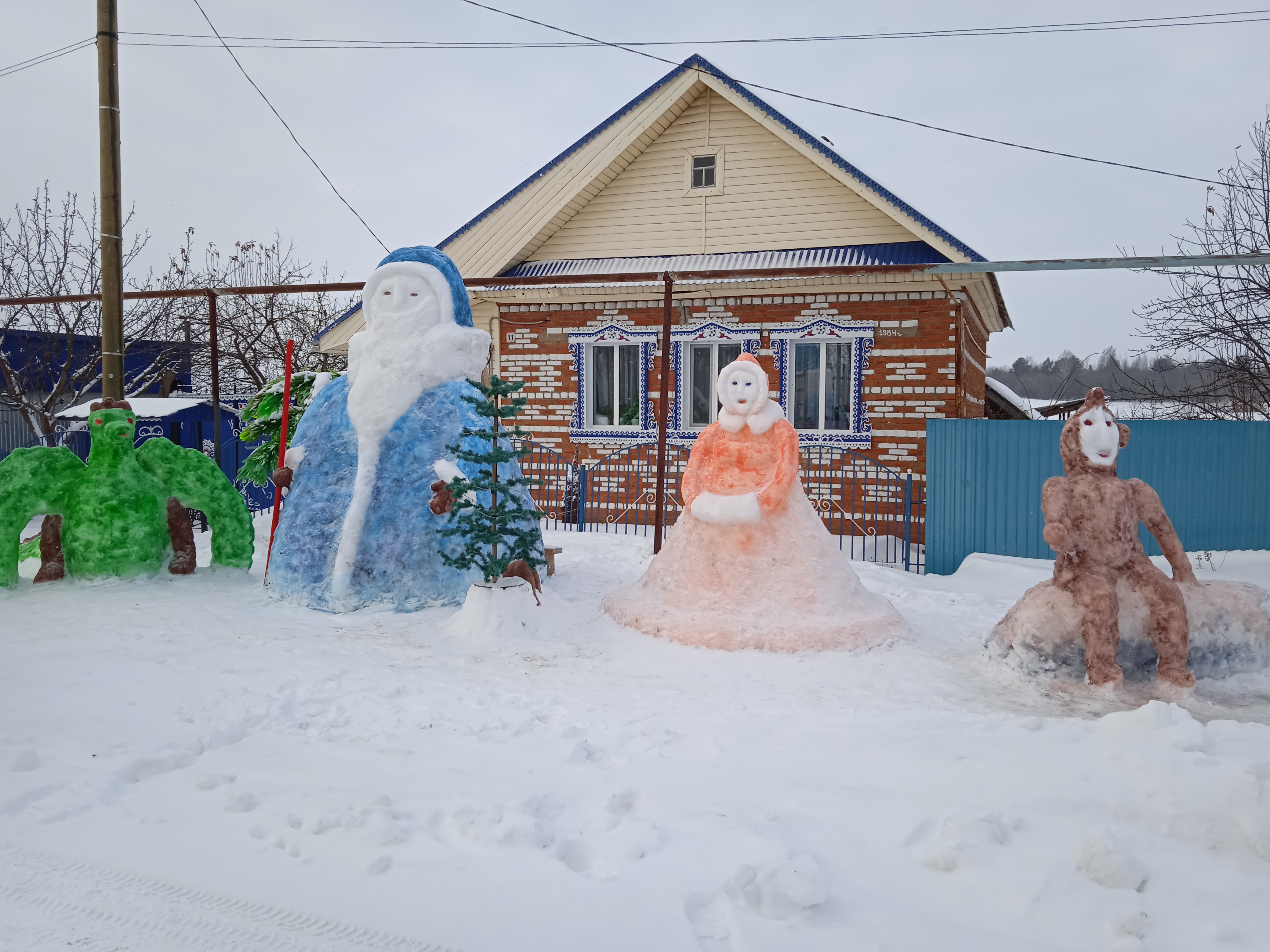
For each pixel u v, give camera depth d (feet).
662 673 20.52
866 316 46.24
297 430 29.73
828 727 16.62
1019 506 35.29
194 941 9.59
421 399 27.61
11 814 12.57
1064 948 9.34
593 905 10.11
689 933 9.55
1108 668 19.02
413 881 10.64
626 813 12.73
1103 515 19.65
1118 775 12.85
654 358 50.75
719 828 11.82
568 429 52.95
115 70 36.06
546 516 49.85
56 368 71.87
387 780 13.76
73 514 28.96
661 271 49.52
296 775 14.05
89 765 14.30
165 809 12.68
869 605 23.82
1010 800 12.47
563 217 53.42
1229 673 19.69
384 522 26.71
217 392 37.17
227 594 28.48
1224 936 9.44
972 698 18.70
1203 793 11.85
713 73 48.44
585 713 17.46
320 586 26.84
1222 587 20.07
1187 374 64.03
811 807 12.61
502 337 54.08
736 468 24.38
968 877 10.64
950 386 44.88
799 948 9.27
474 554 24.75
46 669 19.75
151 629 23.59
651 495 50.65
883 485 46.06
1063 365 132.46
